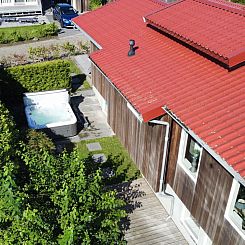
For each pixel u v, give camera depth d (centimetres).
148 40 1358
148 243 1000
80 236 742
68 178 807
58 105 1652
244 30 1054
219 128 793
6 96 1672
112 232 815
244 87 910
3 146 923
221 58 959
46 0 3597
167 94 977
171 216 1082
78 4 3281
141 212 1095
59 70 1725
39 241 698
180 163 974
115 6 1820
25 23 2911
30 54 2189
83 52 2308
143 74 1123
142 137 1115
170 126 973
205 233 908
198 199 902
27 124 1524
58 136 1470
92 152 1396
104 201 802
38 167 821
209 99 902
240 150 720
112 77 1170
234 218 782
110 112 1395
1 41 2458
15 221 728
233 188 758
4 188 734
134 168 1309
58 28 2811
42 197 795
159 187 1088
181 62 1116
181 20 1222
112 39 1483
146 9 1692
